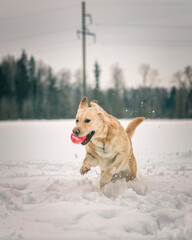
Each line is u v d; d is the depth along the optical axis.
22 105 57.06
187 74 50.47
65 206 3.61
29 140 12.78
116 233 2.85
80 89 56.06
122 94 53.97
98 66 56.69
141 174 5.92
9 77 58.59
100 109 4.52
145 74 50.47
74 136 4.32
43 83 58.28
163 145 10.45
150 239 2.81
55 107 55.72
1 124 25.44
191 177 5.39
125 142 4.74
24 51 58.97
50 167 6.79
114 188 4.62
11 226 2.96
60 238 2.70
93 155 4.81
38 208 3.54
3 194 4.11
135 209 3.55
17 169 6.47
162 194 4.05
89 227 2.97
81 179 5.02
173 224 3.15
